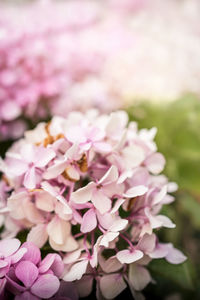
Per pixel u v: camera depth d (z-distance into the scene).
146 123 0.60
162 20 0.85
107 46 0.63
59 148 0.34
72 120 0.38
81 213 0.34
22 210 0.34
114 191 0.33
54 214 0.35
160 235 0.52
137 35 0.75
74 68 0.61
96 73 0.64
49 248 0.34
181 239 0.59
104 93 0.60
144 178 0.35
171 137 0.59
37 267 0.31
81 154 0.33
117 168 0.34
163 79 0.68
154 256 0.33
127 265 0.33
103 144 0.33
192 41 0.76
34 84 0.52
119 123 0.36
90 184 0.32
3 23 0.56
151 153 0.38
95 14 0.69
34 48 0.51
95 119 0.39
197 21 0.84
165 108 0.62
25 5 0.85
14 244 0.32
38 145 0.36
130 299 0.36
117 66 0.68
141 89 0.67
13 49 0.51
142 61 0.70
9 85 0.51
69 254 0.33
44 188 0.31
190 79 0.69
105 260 0.33
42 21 0.58
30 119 0.54
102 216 0.32
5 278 0.29
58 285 0.30
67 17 0.62
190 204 0.56
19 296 0.29
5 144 0.54
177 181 0.55
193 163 0.57
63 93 0.56
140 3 0.85
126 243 0.34
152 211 0.35
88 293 0.33
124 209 0.34
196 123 0.59
